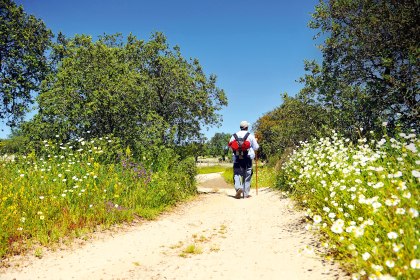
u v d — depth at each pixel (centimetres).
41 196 735
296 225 627
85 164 966
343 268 384
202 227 712
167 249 552
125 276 431
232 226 703
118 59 1252
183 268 453
